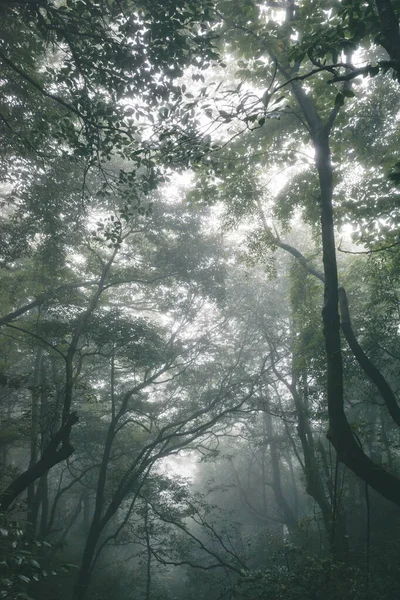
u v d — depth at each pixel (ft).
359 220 43.32
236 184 43.78
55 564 17.24
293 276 53.88
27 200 48.75
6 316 57.00
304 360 49.47
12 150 43.55
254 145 42.11
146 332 54.03
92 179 54.49
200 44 27.14
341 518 42.04
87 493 83.46
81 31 28.99
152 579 76.54
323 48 20.08
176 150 26.91
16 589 14.15
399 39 17.43
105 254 63.46
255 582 27.17
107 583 66.74
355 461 20.61
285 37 32.86
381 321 45.73
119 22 26.84
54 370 65.72
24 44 33.94
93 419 72.28
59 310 55.11
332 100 36.47
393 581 30.76
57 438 33.27
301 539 62.28
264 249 44.68
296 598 25.08
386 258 43.62
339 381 22.18
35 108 39.09
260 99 19.40
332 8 31.07
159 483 64.28
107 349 59.31
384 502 66.08
